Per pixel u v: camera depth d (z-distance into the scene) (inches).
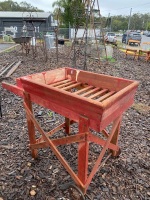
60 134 105.7
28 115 76.9
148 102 163.6
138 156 91.4
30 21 344.5
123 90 62.7
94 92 77.9
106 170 81.3
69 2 648.4
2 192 69.5
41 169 80.4
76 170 80.1
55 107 64.8
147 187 74.2
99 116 52.8
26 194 69.0
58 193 69.5
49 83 84.8
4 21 1115.3
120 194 70.5
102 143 69.4
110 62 344.8
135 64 352.2
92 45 384.8
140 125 121.8
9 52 436.8
